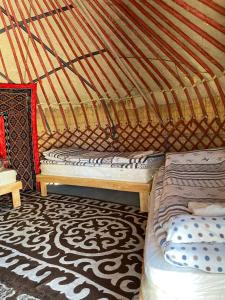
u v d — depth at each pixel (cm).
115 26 278
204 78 317
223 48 258
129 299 140
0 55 319
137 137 399
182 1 227
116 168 304
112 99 399
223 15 223
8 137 372
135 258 182
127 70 336
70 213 283
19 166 384
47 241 219
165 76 336
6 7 267
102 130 421
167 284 101
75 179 329
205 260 100
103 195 347
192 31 257
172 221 116
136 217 261
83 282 158
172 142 376
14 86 365
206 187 199
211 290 97
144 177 287
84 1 260
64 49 322
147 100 373
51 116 424
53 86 385
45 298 146
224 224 108
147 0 239
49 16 283
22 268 179
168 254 103
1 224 264
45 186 360
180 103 359
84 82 378
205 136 353
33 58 336
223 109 331
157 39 280
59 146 437
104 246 203
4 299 147
